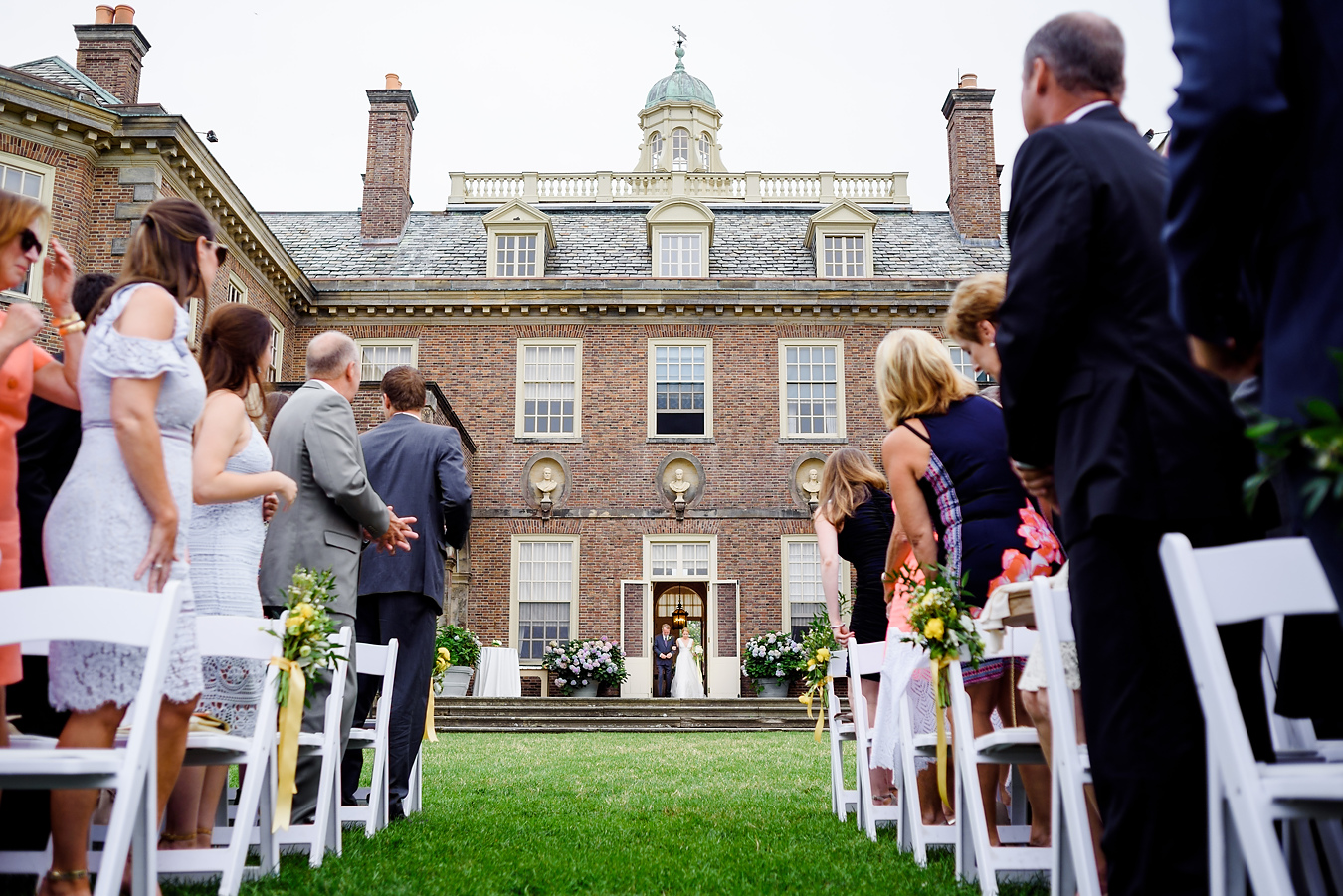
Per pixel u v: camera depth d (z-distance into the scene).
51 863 2.98
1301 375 1.60
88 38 20.42
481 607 22.39
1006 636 3.53
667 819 5.43
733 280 23.23
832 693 5.74
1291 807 1.83
